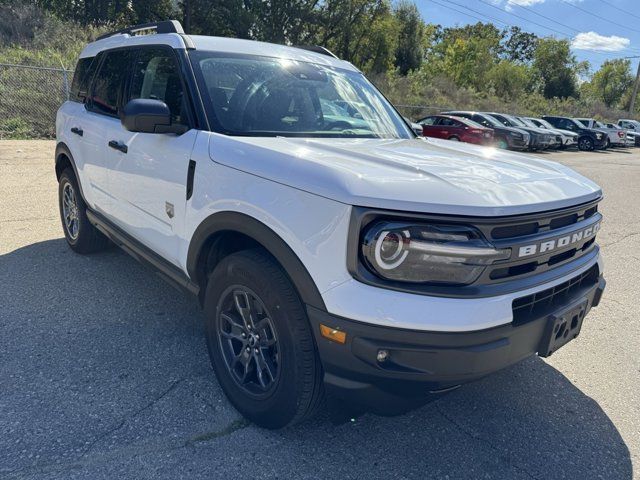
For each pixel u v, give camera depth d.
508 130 19.59
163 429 2.57
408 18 44.09
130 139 3.44
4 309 3.76
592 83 66.06
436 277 2.00
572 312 2.41
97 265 4.72
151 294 4.16
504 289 2.11
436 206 2.00
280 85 3.30
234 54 3.34
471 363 2.02
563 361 3.59
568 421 2.89
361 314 2.01
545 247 2.24
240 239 2.72
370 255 2.00
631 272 5.71
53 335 3.43
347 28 36.59
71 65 17.80
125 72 3.87
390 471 2.41
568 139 24.02
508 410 2.96
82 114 4.45
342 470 2.39
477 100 39.06
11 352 3.19
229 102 3.02
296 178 2.23
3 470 2.23
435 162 2.56
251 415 2.60
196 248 2.80
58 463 2.30
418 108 28.12
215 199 2.60
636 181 13.99
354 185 2.06
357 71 4.10
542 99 49.56
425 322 1.96
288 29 34.62
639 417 2.97
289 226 2.22
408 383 2.04
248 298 2.54
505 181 2.35
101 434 2.51
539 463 2.53
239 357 2.67
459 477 2.40
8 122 13.72
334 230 2.07
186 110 2.99
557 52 59.19
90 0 31.94
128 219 3.60
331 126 3.29
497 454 2.58
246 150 2.53
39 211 6.43
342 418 2.44
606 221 8.34
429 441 2.64
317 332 2.16
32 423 2.55
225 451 2.45
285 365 2.33
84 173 4.32
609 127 28.41
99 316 3.74
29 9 24.48
